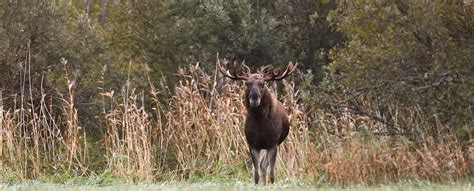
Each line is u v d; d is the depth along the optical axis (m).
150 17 48.53
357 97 22.14
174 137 26.72
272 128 21.84
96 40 42.09
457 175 18.00
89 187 19.75
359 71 22.66
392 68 22.30
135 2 49.06
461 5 21.86
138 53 48.62
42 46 38.88
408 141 19.62
